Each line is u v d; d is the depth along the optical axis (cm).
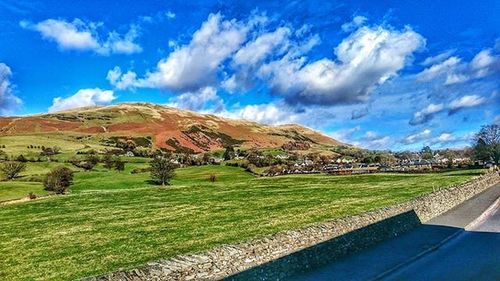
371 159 15262
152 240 3222
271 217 4141
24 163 11650
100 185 9538
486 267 2244
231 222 3941
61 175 8769
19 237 3594
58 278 2244
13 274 2384
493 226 3441
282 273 1970
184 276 1656
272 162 14012
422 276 2102
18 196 7481
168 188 7338
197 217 4347
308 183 8269
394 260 2336
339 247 2384
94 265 2508
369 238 2688
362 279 2005
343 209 4497
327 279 1998
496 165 11344
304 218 3991
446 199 4278
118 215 4659
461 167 11438
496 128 12006
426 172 10394
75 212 4966
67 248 3059
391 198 5359
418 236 2977
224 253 1855
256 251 2011
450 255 2508
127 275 1510
